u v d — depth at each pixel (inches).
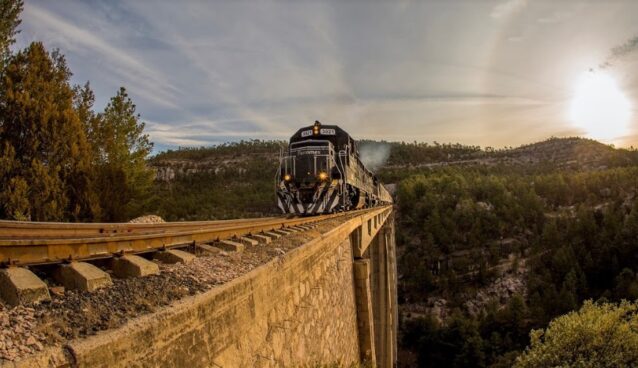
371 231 683.4
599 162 7623.0
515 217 3730.3
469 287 2957.7
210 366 118.6
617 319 623.2
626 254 2495.1
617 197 4239.7
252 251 203.0
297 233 294.2
